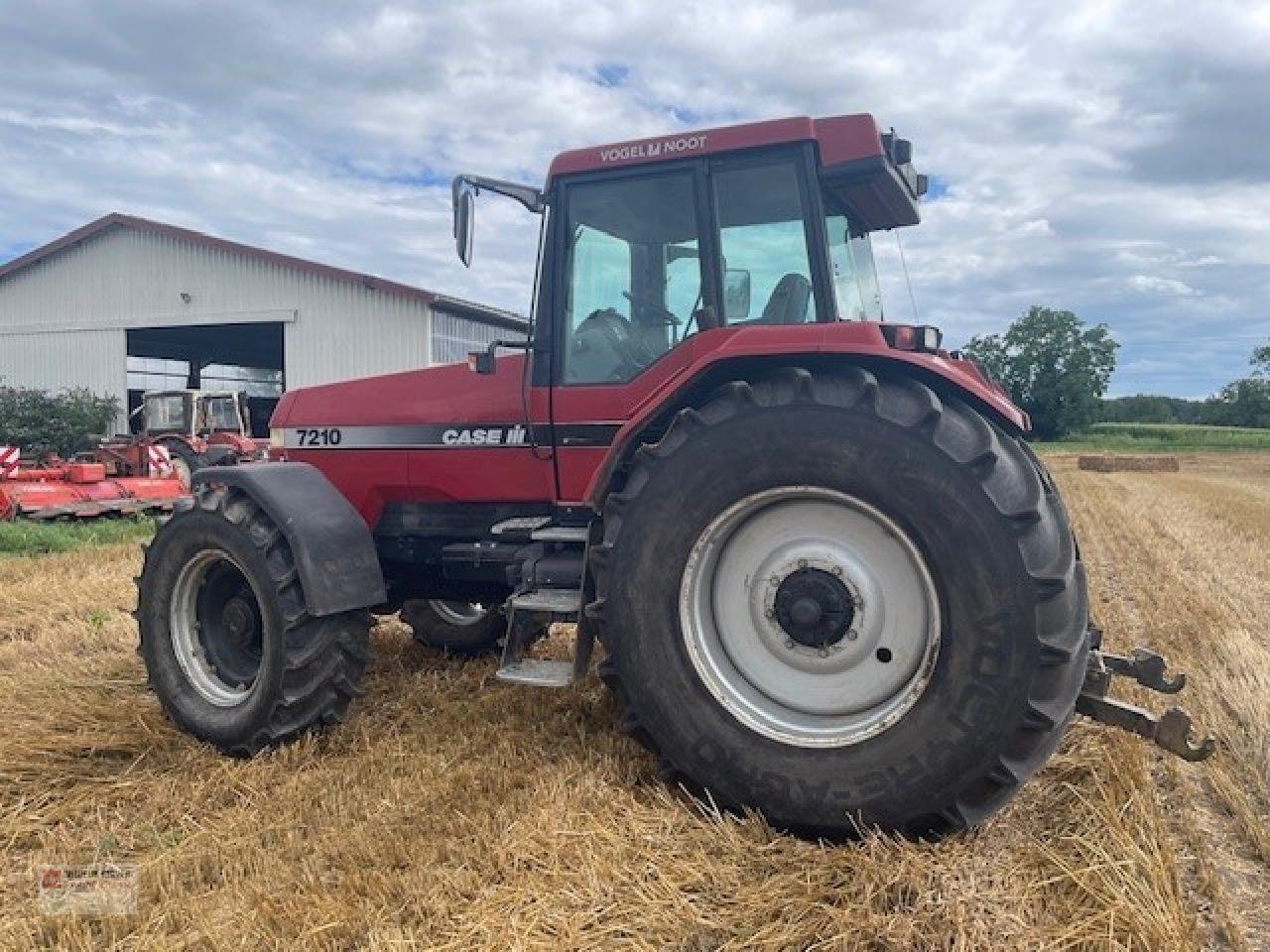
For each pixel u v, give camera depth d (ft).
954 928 7.64
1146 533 34.47
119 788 11.05
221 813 10.30
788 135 10.90
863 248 13.44
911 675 9.27
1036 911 7.89
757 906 8.02
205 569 13.29
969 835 9.04
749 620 9.91
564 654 16.24
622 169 11.69
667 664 9.82
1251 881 8.73
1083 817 9.38
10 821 10.25
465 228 11.88
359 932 7.91
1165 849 8.74
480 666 15.92
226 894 8.56
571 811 9.57
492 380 13.42
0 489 37.91
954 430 9.00
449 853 9.03
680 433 9.98
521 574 12.32
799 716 9.64
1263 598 22.38
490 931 7.74
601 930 7.73
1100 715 9.71
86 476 40.75
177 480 45.14
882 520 9.12
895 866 8.46
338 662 12.34
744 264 11.25
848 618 9.46
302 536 12.16
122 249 73.61
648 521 9.91
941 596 8.83
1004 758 8.64
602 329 12.03
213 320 71.26
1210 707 13.15
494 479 13.35
